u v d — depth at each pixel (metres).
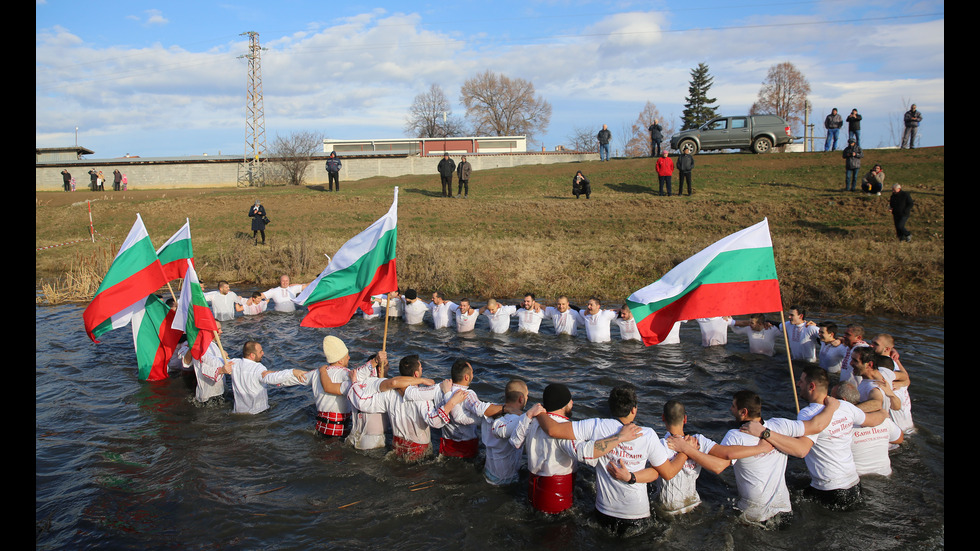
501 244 20.05
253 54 42.62
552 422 5.04
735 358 9.84
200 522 5.20
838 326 11.59
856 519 5.14
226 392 8.54
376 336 11.57
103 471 6.12
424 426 6.34
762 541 4.87
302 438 6.96
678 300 6.48
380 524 5.16
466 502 5.53
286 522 5.20
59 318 13.72
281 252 19.92
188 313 7.95
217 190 36.91
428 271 16.88
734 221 20.84
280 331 12.05
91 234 25.72
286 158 40.72
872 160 26.16
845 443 5.32
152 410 7.82
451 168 27.31
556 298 14.98
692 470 5.27
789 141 29.22
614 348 10.53
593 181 29.14
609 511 5.00
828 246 16.70
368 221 25.28
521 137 47.62
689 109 72.00
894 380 6.66
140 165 42.88
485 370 9.32
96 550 4.77
